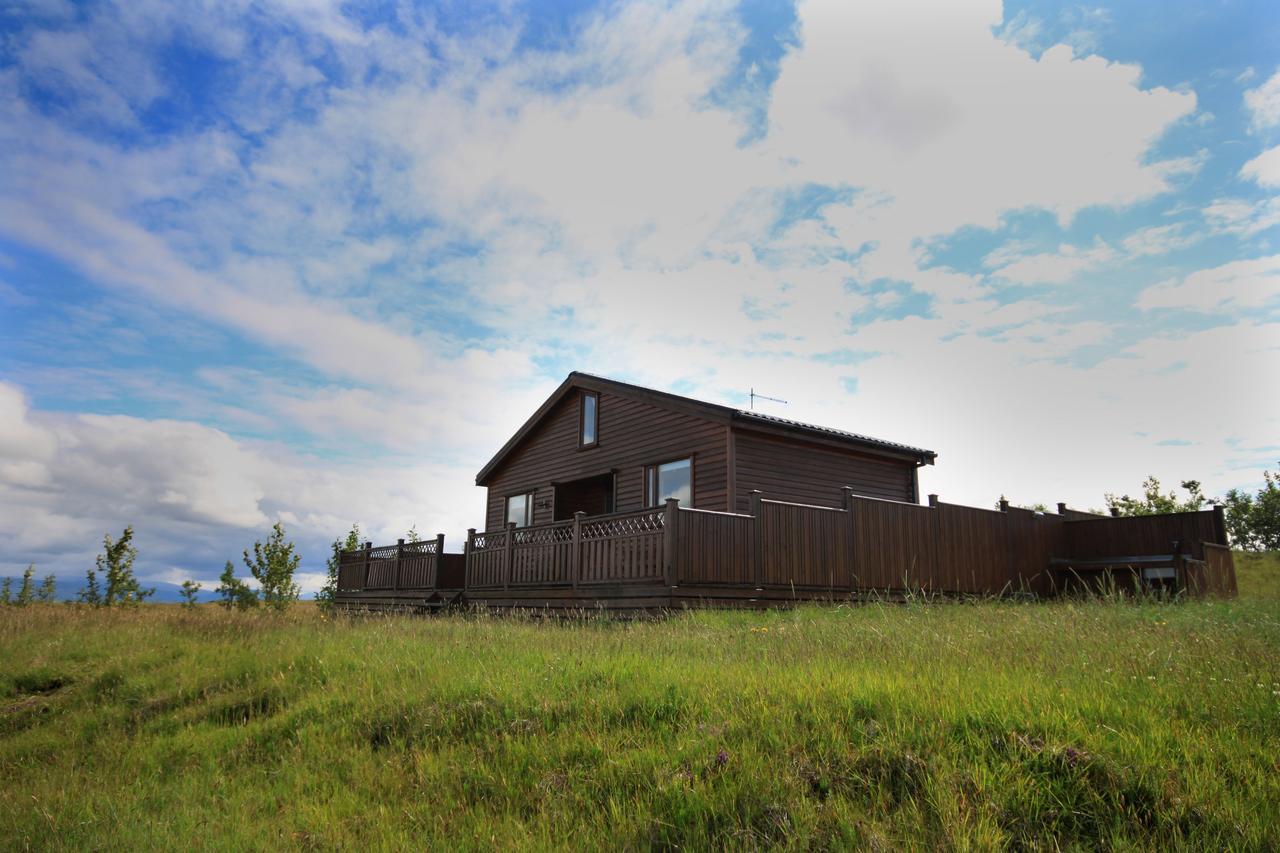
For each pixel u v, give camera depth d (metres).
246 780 6.09
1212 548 16.83
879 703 5.33
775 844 4.05
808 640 8.59
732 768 4.77
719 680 6.37
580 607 14.00
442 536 19.23
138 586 19.98
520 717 6.18
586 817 4.63
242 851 4.78
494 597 16.86
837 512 14.57
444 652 8.98
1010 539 17.92
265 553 19.53
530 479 22.38
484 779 5.30
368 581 22.34
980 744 4.60
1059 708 4.96
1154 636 7.68
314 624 13.34
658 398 17.86
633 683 6.55
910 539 15.73
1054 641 7.56
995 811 4.04
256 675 8.91
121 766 6.74
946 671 6.25
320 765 6.09
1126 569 18.23
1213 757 4.31
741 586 12.86
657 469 17.98
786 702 5.59
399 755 6.00
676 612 11.88
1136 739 4.46
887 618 10.20
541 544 15.55
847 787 4.44
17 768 7.09
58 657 10.73
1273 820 3.74
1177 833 3.74
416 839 4.68
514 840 4.45
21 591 20.80
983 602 14.04
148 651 10.59
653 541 12.46
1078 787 4.14
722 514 12.80
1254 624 8.62
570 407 21.36
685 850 4.11
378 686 7.71
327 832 4.87
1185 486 31.16
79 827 5.36
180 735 7.28
